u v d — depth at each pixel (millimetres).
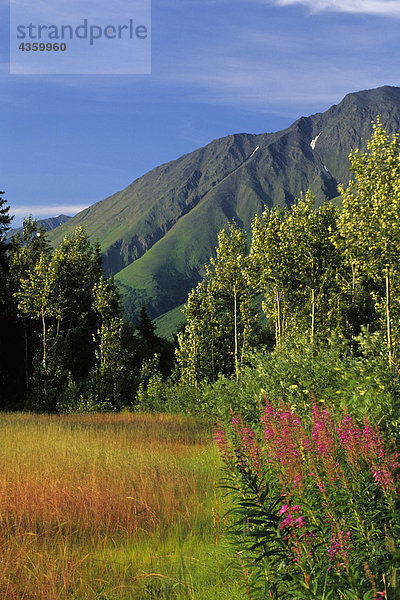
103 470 11453
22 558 6762
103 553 7055
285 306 37719
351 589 3727
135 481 10750
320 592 3871
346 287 34469
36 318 48062
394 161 22844
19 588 6078
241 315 44469
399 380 11250
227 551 6297
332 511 4641
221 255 44188
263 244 34844
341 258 33000
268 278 34906
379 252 23344
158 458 13578
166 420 28969
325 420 5910
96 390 42094
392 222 22391
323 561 4125
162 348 72875
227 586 5527
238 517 7812
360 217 23312
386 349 14234
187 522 8438
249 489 6043
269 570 4652
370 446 5184
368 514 4688
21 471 11336
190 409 32031
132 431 21641
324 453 5160
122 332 47031
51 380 45438
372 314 33719
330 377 14320
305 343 20062
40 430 20109
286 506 4367
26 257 53969
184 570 6141
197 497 9578
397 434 7375
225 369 44531
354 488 4770
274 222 34500
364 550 4363
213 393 28234
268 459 6230
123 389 43531
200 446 17406
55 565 6590
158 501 9336
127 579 6250
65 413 39906
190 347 44156
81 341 52219
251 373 21188
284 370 17875
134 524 8438
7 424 23453
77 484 10328
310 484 5141
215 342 44219
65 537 7867
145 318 78188
